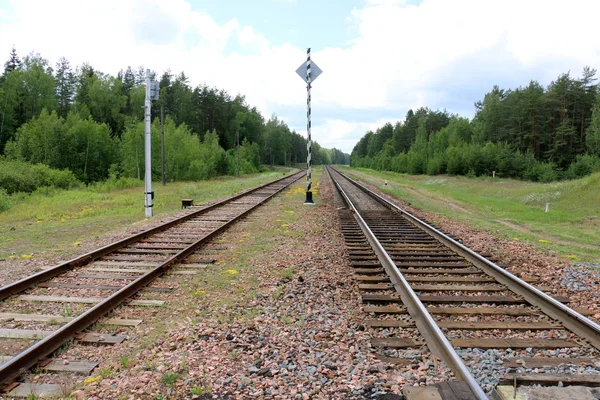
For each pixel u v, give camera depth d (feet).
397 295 21.61
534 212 74.54
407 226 45.73
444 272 26.63
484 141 244.22
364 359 14.87
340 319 18.88
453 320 18.62
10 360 13.30
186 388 12.84
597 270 28.02
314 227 44.11
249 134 385.91
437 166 213.66
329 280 24.86
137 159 149.48
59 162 142.41
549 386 12.09
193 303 20.88
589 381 12.25
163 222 46.06
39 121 144.36
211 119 327.47
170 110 296.10
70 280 24.26
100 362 14.65
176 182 148.77
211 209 57.67
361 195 88.53
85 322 17.39
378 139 477.36
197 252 31.96
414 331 17.47
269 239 37.45
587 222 62.08
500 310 19.61
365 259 30.17
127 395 12.42
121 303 20.38
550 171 166.20
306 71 65.21
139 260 29.04
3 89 192.13
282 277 25.39
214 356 15.11
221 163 224.94
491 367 14.01
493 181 169.68
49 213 60.70
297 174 219.41
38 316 18.61
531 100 215.31
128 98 300.20
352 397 12.35
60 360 14.57
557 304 18.39
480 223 54.03
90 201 79.05
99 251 29.53
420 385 12.66
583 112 209.05
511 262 30.40
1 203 68.64
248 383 13.16
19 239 39.50
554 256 32.86
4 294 20.83
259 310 19.99
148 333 17.19
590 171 152.15
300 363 14.58
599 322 18.65
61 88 275.80
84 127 148.56
